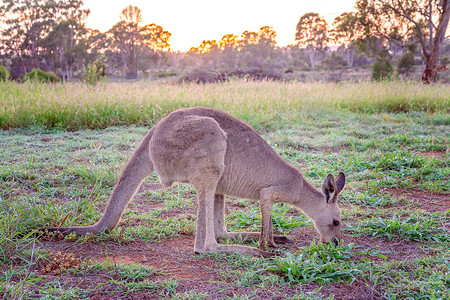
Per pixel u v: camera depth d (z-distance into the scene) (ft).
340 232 14.84
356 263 12.62
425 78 96.02
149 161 14.08
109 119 35.35
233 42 365.40
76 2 238.68
